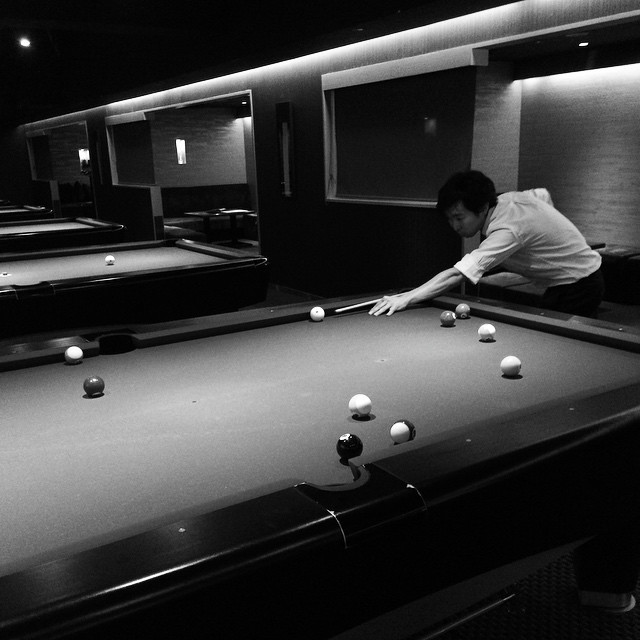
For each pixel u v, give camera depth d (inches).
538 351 87.1
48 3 205.6
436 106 217.6
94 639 35.5
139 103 389.1
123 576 37.6
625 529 76.9
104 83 350.6
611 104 232.7
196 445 60.1
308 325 104.5
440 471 48.9
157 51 288.2
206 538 40.9
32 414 69.2
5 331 135.4
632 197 232.5
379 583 46.6
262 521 42.6
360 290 251.0
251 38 223.0
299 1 198.7
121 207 434.0
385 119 236.5
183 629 38.6
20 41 368.2
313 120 258.5
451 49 196.1
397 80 225.0
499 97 231.6
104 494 51.3
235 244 418.3
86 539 44.6
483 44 186.5
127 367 84.9
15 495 51.7
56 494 51.6
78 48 373.4
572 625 80.7
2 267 178.7
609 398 63.6
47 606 35.3
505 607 83.4
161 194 425.1
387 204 231.1
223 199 460.4
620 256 219.8
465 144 211.2
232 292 161.0
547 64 225.5
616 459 60.2
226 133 468.1
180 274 151.1
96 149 459.5
